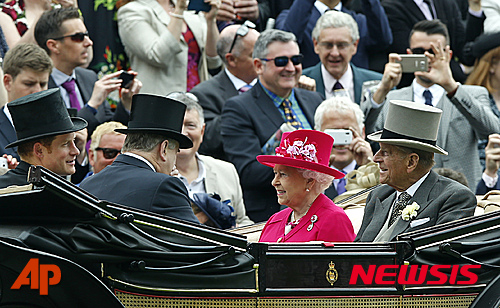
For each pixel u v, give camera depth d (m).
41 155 19.31
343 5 35.78
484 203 21.14
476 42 35.28
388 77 29.45
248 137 28.36
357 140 26.70
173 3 33.12
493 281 16.14
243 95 29.08
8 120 26.44
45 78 25.86
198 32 33.16
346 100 27.47
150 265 14.88
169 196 18.23
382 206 19.53
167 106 19.41
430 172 18.83
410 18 35.91
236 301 15.29
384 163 18.86
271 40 28.72
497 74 34.81
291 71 28.72
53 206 14.52
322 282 15.51
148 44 31.95
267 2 36.91
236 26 31.25
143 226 14.99
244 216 27.14
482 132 30.19
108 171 18.91
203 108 30.52
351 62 34.91
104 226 14.66
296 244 15.69
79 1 32.62
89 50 31.53
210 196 24.62
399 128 18.53
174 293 14.98
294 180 18.94
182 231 15.21
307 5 33.94
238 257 15.37
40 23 29.31
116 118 28.88
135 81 28.80
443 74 29.94
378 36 35.00
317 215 18.84
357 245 15.83
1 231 14.56
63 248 14.48
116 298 14.67
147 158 19.25
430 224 17.88
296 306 15.43
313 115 29.58
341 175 18.84
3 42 30.27
